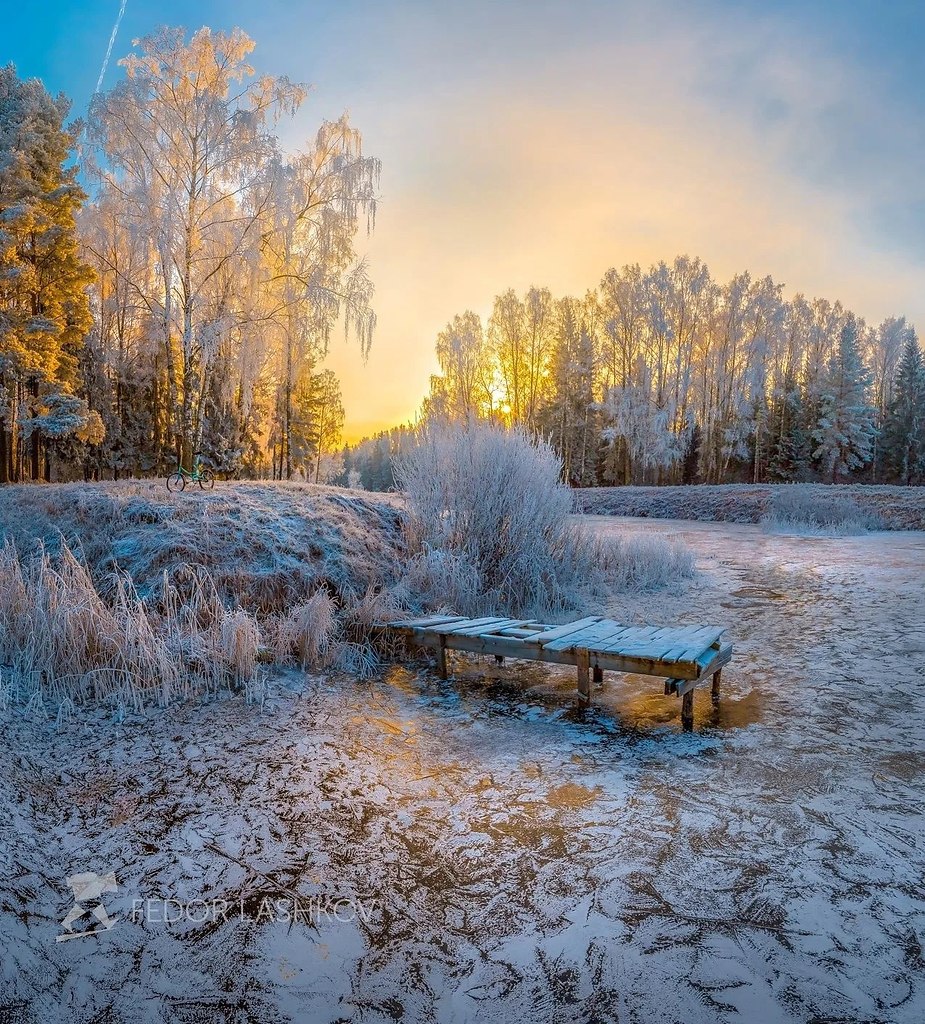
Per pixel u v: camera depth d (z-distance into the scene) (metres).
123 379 28.16
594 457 43.72
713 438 41.72
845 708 4.86
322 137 18.31
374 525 9.80
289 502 9.61
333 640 6.56
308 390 37.03
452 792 3.73
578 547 10.43
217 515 8.47
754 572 11.69
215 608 6.66
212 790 3.77
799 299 48.78
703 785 3.72
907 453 49.62
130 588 6.89
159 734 4.59
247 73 17.56
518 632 5.77
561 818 3.40
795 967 2.30
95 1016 2.15
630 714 4.92
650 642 5.13
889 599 8.83
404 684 5.80
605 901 2.71
